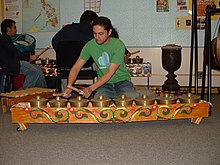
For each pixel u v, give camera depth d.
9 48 3.51
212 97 3.91
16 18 4.66
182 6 4.29
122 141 2.11
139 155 1.84
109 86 2.65
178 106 2.42
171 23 4.33
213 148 1.95
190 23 4.29
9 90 3.75
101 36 2.37
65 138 2.20
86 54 2.61
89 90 2.38
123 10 4.40
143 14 4.37
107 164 1.71
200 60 4.28
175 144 2.03
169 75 3.76
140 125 2.53
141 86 4.41
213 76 4.28
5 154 1.88
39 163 1.73
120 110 2.33
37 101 2.33
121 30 4.43
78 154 1.87
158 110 2.38
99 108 2.32
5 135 2.29
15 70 3.52
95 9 4.45
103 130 2.39
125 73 2.69
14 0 4.65
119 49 2.50
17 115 2.36
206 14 2.85
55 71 3.76
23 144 2.07
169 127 2.46
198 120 2.53
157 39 4.38
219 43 2.79
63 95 2.44
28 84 3.63
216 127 2.45
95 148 1.97
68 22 4.54
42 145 2.05
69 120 2.33
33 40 4.20
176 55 3.68
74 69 2.60
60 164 1.72
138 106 2.35
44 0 4.57
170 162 1.72
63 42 3.21
